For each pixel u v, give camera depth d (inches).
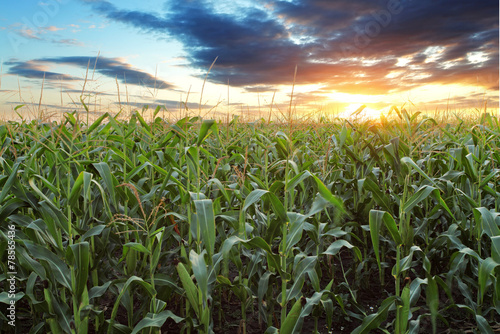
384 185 161.8
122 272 117.6
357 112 170.6
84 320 93.5
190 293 94.0
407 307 99.5
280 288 133.4
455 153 138.1
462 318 130.9
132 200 126.8
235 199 149.4
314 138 208.8
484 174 151.6
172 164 135.1
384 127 167.8
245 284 116.1
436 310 102.3
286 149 113.3
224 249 86.4
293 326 91.6
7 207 94.0
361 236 177.8
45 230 94.6
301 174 96.3
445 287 108.7
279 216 94.8
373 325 98.0
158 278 106.3
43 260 93.9
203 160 155.3
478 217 108.4
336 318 134.8
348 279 160.2
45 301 92.3
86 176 92.0
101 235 121.5
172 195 138.2
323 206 97.4
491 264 88.0
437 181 150.3
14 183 93.6
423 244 153.5
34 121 146.6
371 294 151.9
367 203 151.9
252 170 163.6
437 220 157.0
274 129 217.5
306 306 97.9
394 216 150.6
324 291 100.0
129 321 112.6
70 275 91.2
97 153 156.9
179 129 128.5
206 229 89.0
